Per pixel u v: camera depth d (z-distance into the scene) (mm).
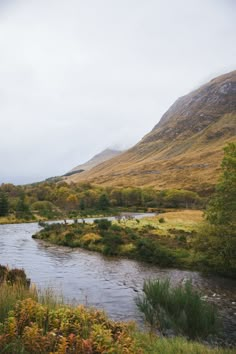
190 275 26391
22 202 90125
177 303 13516
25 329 6641
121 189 152250
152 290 14492
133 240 36906
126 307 17531
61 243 41844
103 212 103938
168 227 49031
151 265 29922
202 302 14227
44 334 7027
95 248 37344
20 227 65188
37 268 27984
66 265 29484
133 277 25375
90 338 6570
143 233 41969
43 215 87500
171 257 30016
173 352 8883
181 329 12680
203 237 29047
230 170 26875
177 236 38875
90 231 44125
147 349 8680
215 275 26547
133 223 52688
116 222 53969
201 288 22656
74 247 39781
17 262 30531
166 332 12727
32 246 40688
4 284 10938
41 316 7430
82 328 7285
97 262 30984
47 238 46750
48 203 110375
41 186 160500
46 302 9914
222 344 12453
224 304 19016
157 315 13430
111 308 17328
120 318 15492
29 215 84062
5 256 33688
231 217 26281
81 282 23375
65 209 113438
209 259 27828
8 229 61438
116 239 37031
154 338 9867
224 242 26656
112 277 25219
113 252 34438
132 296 19938
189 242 35125
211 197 29250
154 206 138625
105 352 6211
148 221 58938
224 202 26781
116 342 6641
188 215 74625
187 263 29156
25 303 7926
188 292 13953
